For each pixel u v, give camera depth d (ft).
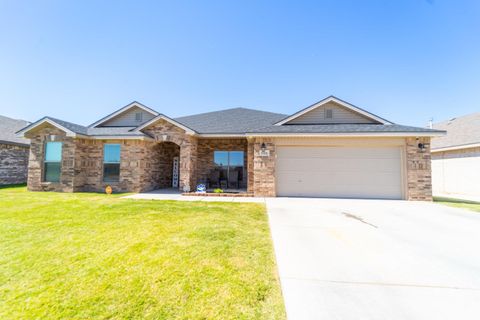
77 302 8.27
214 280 9.90
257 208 26.09
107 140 40.40
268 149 35.99
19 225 17.54
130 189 39.24
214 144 46.42
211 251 13.03
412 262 12.01
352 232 17.17
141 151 39.65
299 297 8.78
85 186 40.42
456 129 53.93
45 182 39.27
